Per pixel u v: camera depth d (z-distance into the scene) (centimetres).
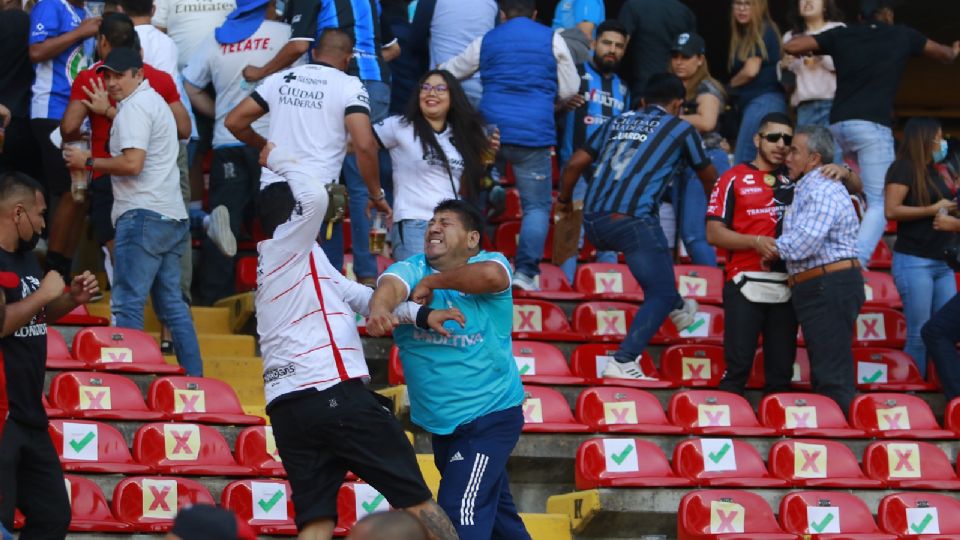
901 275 3659
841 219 3262
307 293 2159
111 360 2956
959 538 2962
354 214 3422
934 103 6047
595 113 4019
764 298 3322
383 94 3419
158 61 3422
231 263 3662
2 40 3497
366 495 2688
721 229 3328
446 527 2156
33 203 2305
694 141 3397
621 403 3162
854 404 3312
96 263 3697
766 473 3097
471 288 2270
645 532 2950
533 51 3569
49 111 3431
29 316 2197
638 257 3347
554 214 3841
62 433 2661
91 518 2533
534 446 3053
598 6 4303
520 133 3553
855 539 2903
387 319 2194
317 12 3331
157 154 3034
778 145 3334
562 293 3650
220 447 2762
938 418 3575
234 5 3891
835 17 4206
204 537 1299
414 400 2338
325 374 2144
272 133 3006
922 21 5756
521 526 2459
